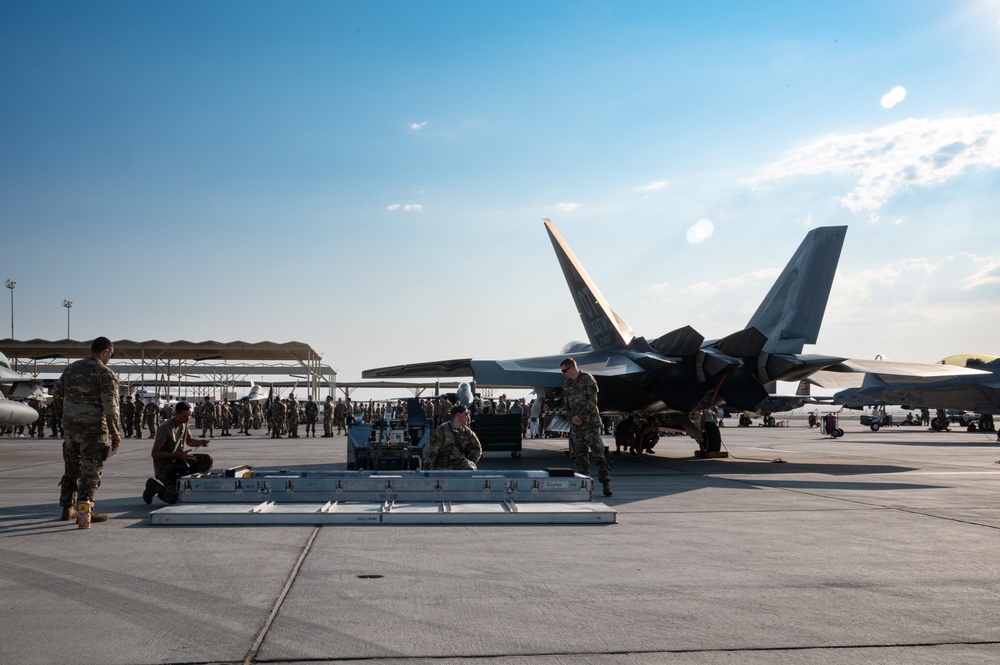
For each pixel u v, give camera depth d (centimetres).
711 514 827
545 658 355
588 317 1866
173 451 894
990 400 3450
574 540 659
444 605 444
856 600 462
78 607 436
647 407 1702
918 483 1190
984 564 566
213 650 363
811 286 1633
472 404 2177
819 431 4144
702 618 422
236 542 639
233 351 4694
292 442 2794
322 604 444
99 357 748
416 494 832
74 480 758
